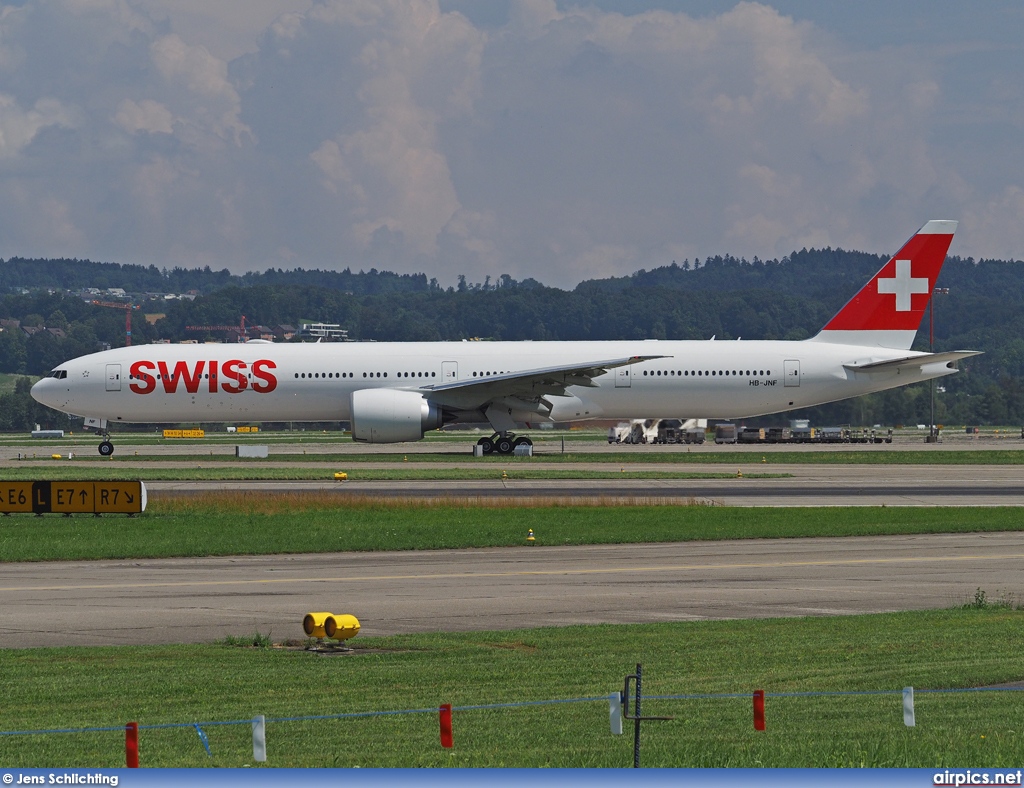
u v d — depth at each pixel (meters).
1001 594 73.25
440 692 46.19
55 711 43.38
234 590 74.44
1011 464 192.38
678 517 114.00
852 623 62.28
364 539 98.44
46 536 100.38
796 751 36.91
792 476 166.00
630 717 39.12
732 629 60.53
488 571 82.94
